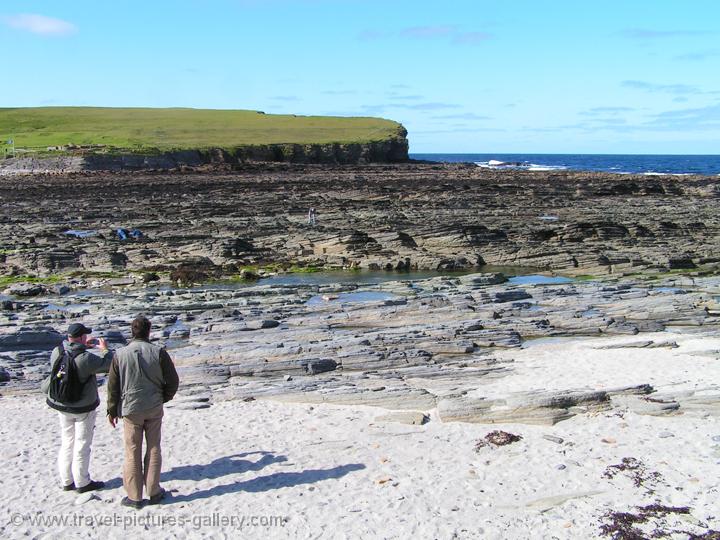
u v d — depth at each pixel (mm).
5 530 10555
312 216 53750
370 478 12344
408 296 30219
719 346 21859
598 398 15922
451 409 15500
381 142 153750
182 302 29281
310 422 15445
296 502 11445
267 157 136500
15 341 22219
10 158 115688
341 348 21156
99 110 194875
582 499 11383
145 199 70562
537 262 41969
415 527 10578
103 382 18844
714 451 13102
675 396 15984
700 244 44000
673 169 182750
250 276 38000
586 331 24062
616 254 41438
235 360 20344
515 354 21391
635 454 13109
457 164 157000
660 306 26906
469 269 41625
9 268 39375
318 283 36812
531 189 78812
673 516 10719
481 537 10281
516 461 12961
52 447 14000
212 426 15297
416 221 54031
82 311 27203
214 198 71688
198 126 165375
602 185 82812
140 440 11320
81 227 52062
